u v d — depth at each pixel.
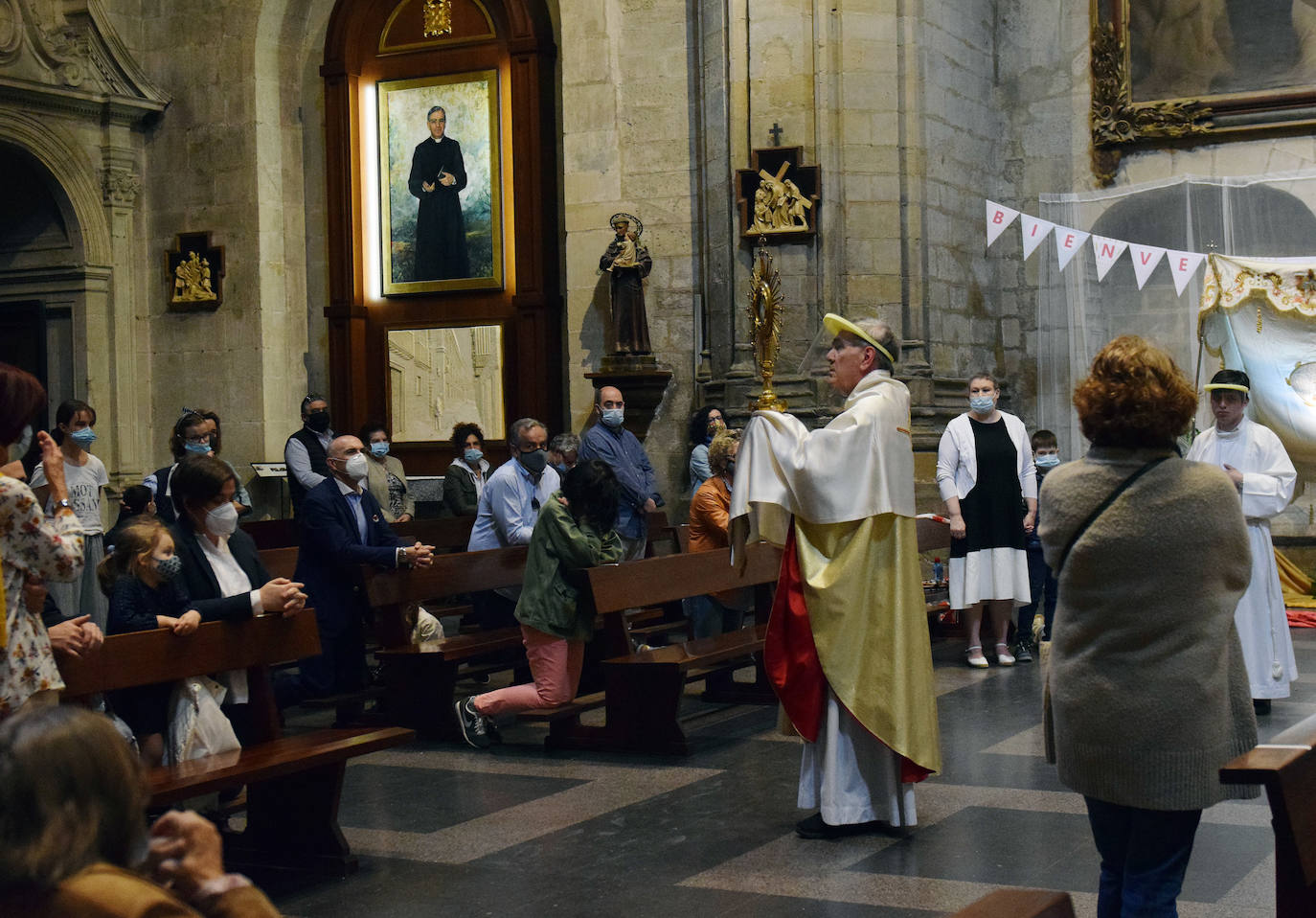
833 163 12.39
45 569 3.82
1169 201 13.28
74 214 14.65
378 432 11.32
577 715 6.75
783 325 12.38
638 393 13.09
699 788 5.82
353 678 7.14
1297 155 12.97
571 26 13.48
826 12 12.37
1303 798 2.62
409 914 4.26
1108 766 3.09
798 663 4.93
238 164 14.90
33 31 14.06
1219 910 4.08
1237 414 7.09
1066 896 2.25
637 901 4.30
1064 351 13.20
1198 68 13.32
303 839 4.77
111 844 1.58
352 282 14.92
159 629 4.73
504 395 14.48
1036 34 14.03
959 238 13.39
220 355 14.98
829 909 4.15
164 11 15.21
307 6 15.17
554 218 14.30
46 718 1.59
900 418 4.96
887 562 4.88
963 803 5.44
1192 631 3.04
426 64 14.67
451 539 10.75
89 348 14.77
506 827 5.27
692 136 13.15
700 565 7.50
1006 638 9.17
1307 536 12.32
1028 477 9.04
